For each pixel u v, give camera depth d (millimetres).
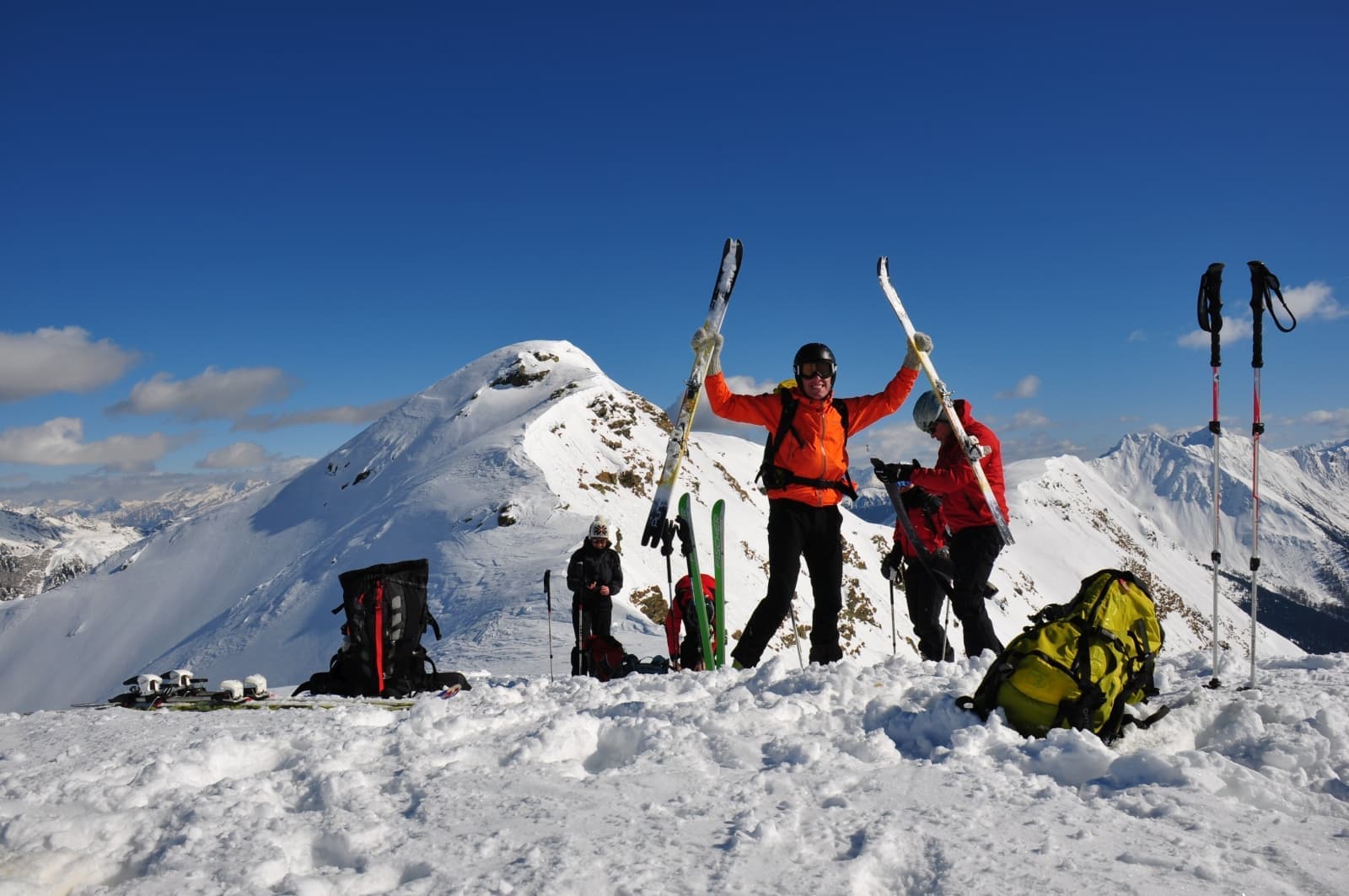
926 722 3613
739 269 5867
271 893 2180
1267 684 4176
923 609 7012
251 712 4883
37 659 51219
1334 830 2467
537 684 5188
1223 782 2830
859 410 6000
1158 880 2115
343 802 2861
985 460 6270
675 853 2332
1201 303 4461
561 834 2479
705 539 38281
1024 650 3592
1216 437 4438
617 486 45719
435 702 4594
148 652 47812
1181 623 112750
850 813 2584
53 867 2449
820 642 5941
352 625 6605
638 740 3520
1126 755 2947
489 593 26375
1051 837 2377
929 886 2150
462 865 2309
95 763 3594
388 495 53031
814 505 5801
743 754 3262
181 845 2514
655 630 17875
